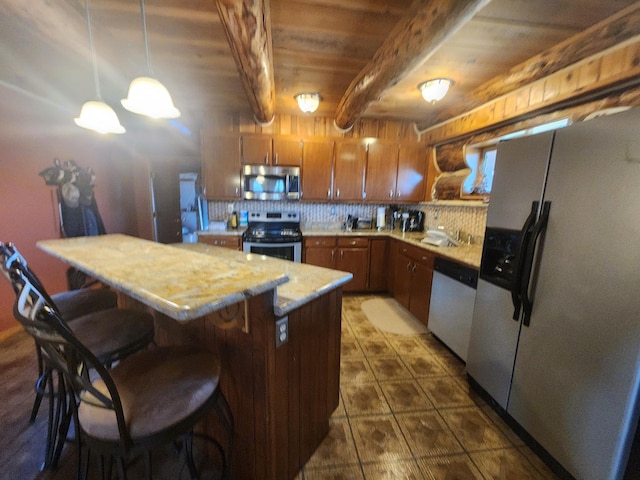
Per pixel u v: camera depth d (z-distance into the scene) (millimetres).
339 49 1947
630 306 1048
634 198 1023
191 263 1067
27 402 1710
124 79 2480
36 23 1422
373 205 4195
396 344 2512
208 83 2641
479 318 1841
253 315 1017
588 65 1731
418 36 1527
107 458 1190
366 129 3688
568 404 1277
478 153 3002
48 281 2824
